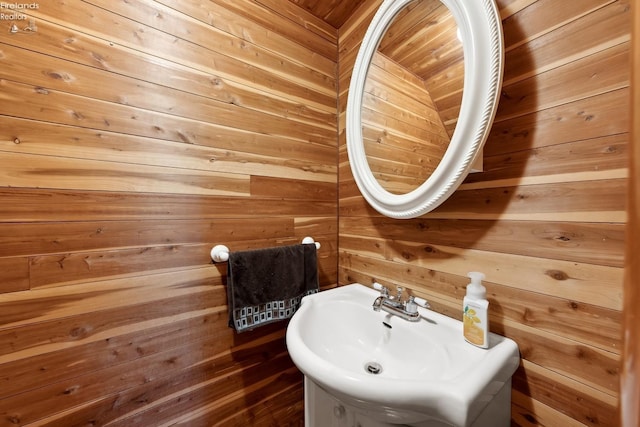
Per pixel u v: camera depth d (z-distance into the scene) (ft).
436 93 2.39
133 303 2.49
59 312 2.17
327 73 3.83
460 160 2.06
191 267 2.79
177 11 2.65
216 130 2.89
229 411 3.09
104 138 2.31
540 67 1.79
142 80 2.48
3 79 1.95
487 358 1.76
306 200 3.63
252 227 3.17
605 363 1.54
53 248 2.14
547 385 1.78
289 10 3.44
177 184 2.68
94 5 2.26
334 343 2.75
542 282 1.80
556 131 1.72
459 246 2.32
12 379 2.02
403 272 2.89
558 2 1.70
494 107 1.87
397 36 2.85
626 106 1.45
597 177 1.56
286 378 3.56
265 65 3.24
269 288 3.06
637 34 0.78
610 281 1.52
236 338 3.13
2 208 1.97
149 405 2.59
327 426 2.31
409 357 2.32
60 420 2.18
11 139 1.98
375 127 3.14
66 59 2.16
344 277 3.83
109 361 2.39
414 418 1.61
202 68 2.80
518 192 1.91
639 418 0.72
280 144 3.37
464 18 2.02
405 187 2.72
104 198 2.33
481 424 1.69
